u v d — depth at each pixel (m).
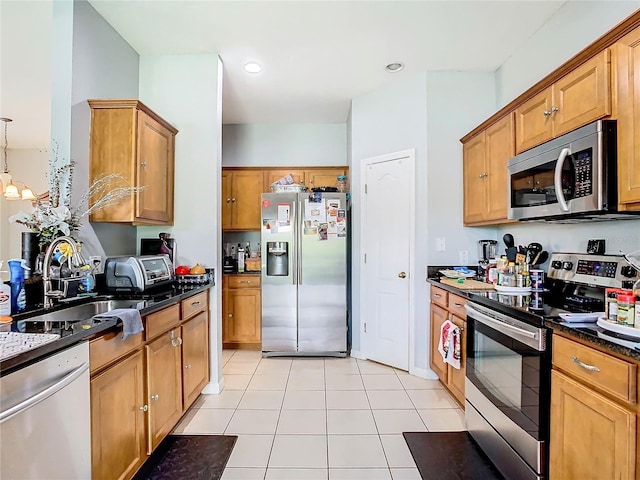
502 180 2.45
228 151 4.71
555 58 2.38
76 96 2.18
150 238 2.85
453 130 3.16
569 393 1.37
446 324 2.58
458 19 2.42
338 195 3.80
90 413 1.38
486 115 3.17
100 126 2.31
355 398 2.76
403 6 2.29
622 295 1.32
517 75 2.82
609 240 1.94
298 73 3.21
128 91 2.74
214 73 2.89
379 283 3.53
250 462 1.97
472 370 2.17
